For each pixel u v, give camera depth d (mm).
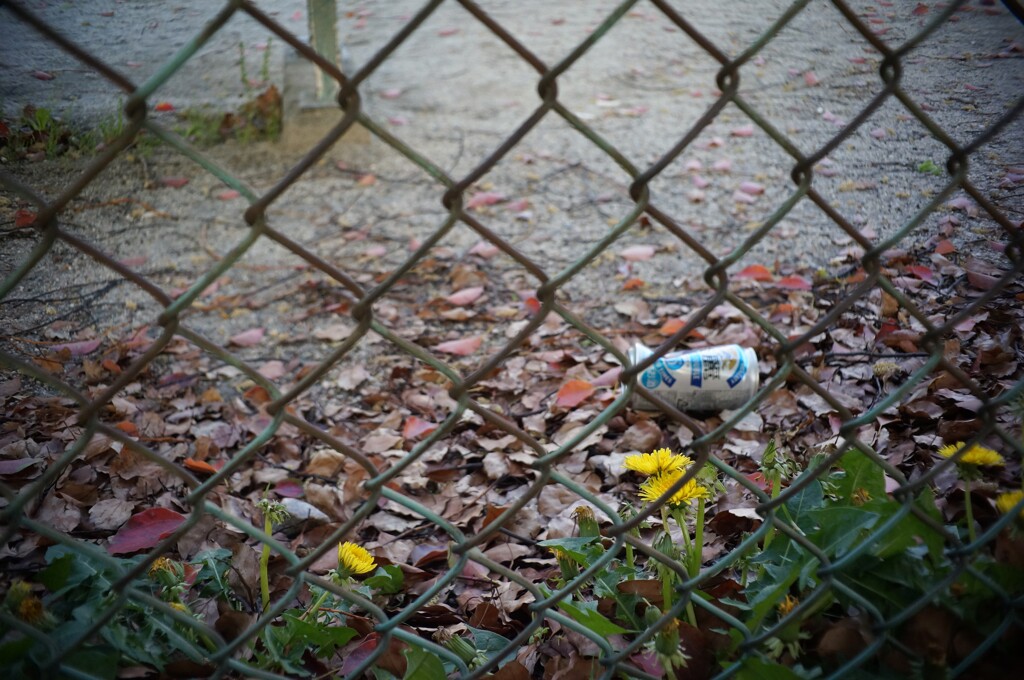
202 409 2678
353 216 3889
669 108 4723
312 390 2818
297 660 1434
